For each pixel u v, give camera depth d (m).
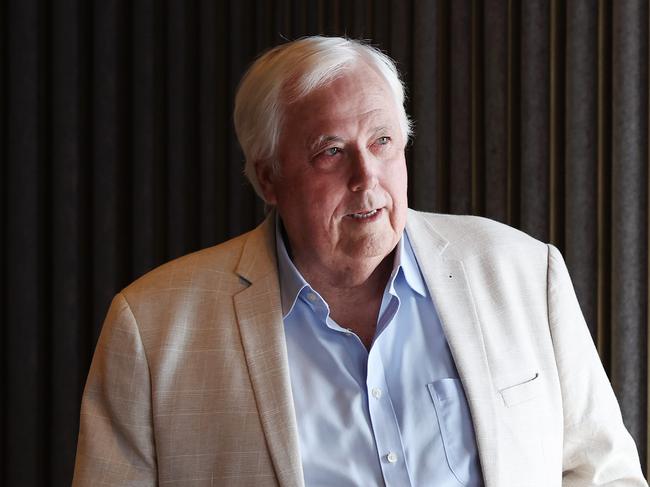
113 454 1.57
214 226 2.97
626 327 2.48
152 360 1.56
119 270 3.01
